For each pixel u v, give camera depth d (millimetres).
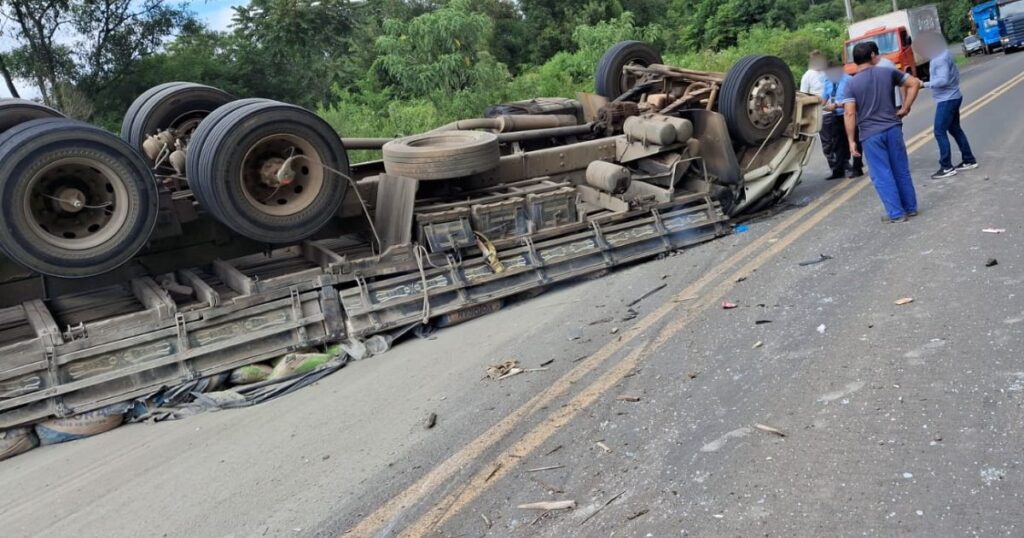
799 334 5324
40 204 5902
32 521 4555
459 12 21453
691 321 5996
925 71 31859
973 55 44656
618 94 10680
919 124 15398
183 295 6691
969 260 6176
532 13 42625
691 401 4613
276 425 5461
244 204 6562
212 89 8477
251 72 28453
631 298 7004
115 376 5895
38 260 5781
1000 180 8938
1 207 5590
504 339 6492
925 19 31859
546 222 7977
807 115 9969
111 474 5043
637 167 9250
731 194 9297
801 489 3535
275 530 3990
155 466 5062
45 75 23594
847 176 11219
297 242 7250
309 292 6734
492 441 4543
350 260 7172
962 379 4238
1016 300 5164
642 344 5699
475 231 7594
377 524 3875
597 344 5910
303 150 6836
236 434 5414
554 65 28234
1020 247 6254
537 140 9641
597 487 3873
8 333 6316
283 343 6535
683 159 9141
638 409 4633
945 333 4859
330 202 6957
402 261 7176
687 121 8836
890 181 7820
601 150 9188
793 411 4262
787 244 7805
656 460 4023
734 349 5285
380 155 15891
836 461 3701
